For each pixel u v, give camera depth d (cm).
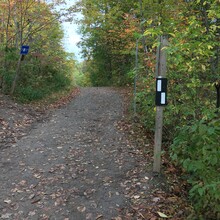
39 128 683
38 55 1046
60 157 500
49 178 418
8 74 946
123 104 1016
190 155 326
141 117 713
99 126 707
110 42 1702
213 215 303
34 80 1115
